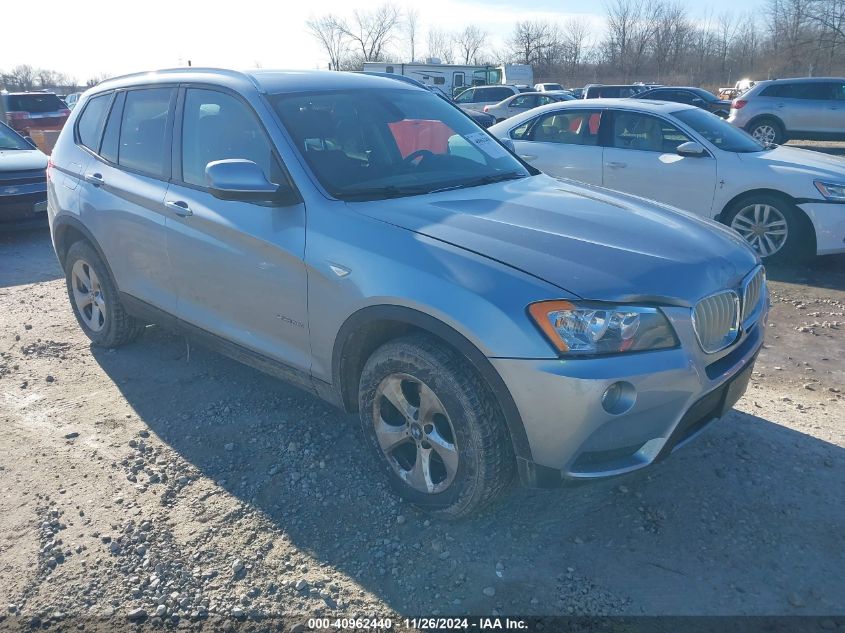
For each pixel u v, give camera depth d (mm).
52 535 3098
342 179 3475
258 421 4023
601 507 3232
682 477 3445
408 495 3168
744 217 7348
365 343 3232
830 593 2725
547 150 8297
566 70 61906
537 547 2986
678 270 2857
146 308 4457
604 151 7973
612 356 2613
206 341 4082
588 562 2898
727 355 3037
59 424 4043
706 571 2840
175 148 4121
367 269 3023
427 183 3668
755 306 3348
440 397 2873
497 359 2652
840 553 2932
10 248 8516
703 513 3182
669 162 7578
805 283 6750
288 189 3430
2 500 3352
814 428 3912
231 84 3902
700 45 56875
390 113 4051
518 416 2689
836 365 4832
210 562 2922
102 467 3609
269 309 3553
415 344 2934
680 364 2699
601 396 2578
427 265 2877
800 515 3162
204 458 3670
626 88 24750
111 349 5078
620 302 2643
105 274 4777
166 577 2846
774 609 2650
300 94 3848
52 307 6148
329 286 3178
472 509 2959
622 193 4008
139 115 4480
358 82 4203
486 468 2834
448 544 3004
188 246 3918
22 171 8750
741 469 3502
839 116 16953
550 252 2865
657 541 3014
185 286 4066
